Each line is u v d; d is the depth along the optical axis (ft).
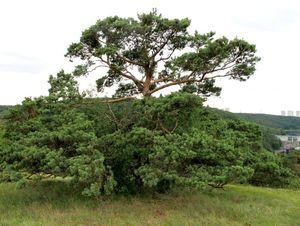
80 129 49.85
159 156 46.21
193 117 56.29
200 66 59.36
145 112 52.47
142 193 58.54
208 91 63.31
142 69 63.21
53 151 46.47
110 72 63.77
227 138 55.06
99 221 43.96
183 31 60.03
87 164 45.50
